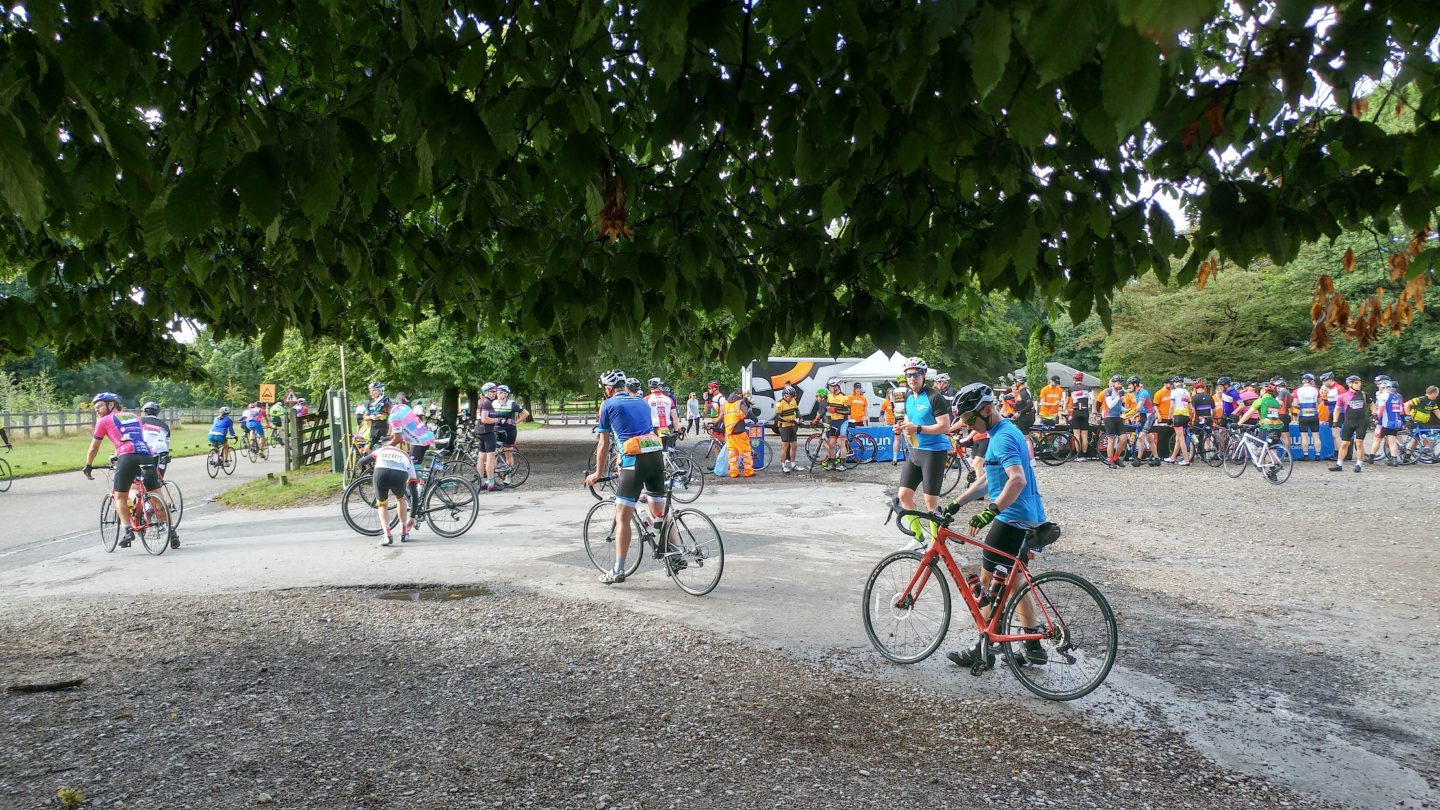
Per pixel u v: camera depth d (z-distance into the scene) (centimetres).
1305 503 1297
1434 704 462
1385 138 271
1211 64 356
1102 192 301
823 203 314
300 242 356
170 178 306
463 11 287
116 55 213
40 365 5994
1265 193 287
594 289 325
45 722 439
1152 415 1900
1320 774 377
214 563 888
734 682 493
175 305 550
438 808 346
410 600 703
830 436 1834
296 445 2045
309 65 457
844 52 240
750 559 858
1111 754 396
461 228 403
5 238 529
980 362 3997
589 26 234
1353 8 200
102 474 2239
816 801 350
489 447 1519
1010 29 122
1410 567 823
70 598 740
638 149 412
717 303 333
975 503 1252
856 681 496
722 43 231
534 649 559
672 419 1421
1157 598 700
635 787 363
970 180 299
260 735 421
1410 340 2833
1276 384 2103
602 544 801
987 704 459
